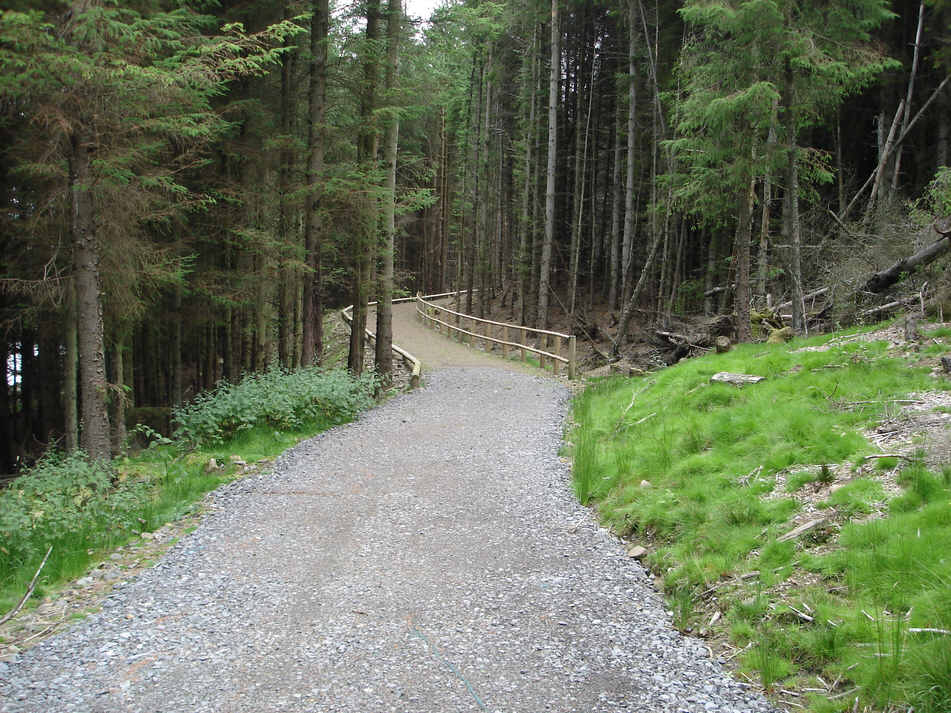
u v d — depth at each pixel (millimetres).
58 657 4359
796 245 12281
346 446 9961
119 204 8773
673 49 20578
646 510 6441
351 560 5875
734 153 11773
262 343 18656
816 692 3684
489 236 35719
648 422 9125
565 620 4762
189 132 8344
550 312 31062
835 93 11938
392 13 13492
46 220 9172
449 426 11281
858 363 8438
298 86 14500
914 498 4898
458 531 6543
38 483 7219
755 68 11289
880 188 16062
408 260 50500
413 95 13836
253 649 4414
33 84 7066
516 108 33625
